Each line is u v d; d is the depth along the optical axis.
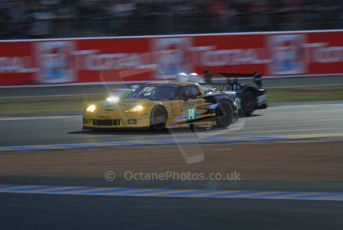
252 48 58.47
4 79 52.31
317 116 41.09
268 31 61.69
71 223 15.05
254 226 14.77
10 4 56.41
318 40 60.56
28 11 56.53
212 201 17.53
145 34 58.81
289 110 44.75
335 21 63.53
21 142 31.03
